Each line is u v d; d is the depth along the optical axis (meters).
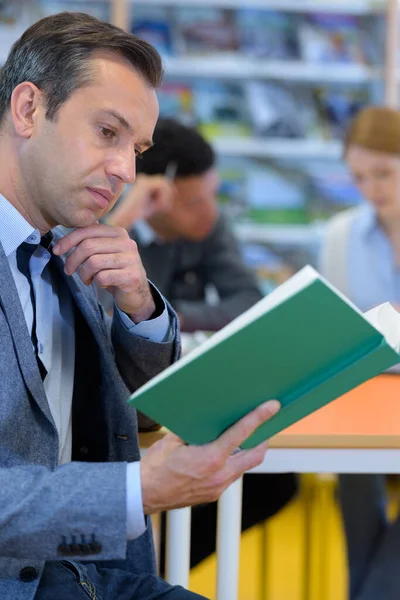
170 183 2.97
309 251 4.97
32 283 1.36
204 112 4.90
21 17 4.63
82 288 1.50
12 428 1.20
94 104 1.28
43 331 1.36
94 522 1.10
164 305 1.49
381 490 2.27
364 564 2.19
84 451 1.50
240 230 4.84
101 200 1.32
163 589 1.40
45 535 1.10
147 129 1.34
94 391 1.47
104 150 1.30
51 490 1.11
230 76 4.95
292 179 5.02
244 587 3.02
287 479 2.38
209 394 1.05
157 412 1.07
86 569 1.40
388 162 3.22
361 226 3.54
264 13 4.96
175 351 1.50
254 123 4.91
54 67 1.28
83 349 1.48
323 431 1.52
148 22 4.87
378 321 1.16
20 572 1.22
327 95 5.02
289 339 1.00
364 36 4.98
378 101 5.00
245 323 0.99
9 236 1.32
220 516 1.63
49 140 1.29
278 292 1.07
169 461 1.11
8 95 1.33
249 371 1.03
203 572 3.12
